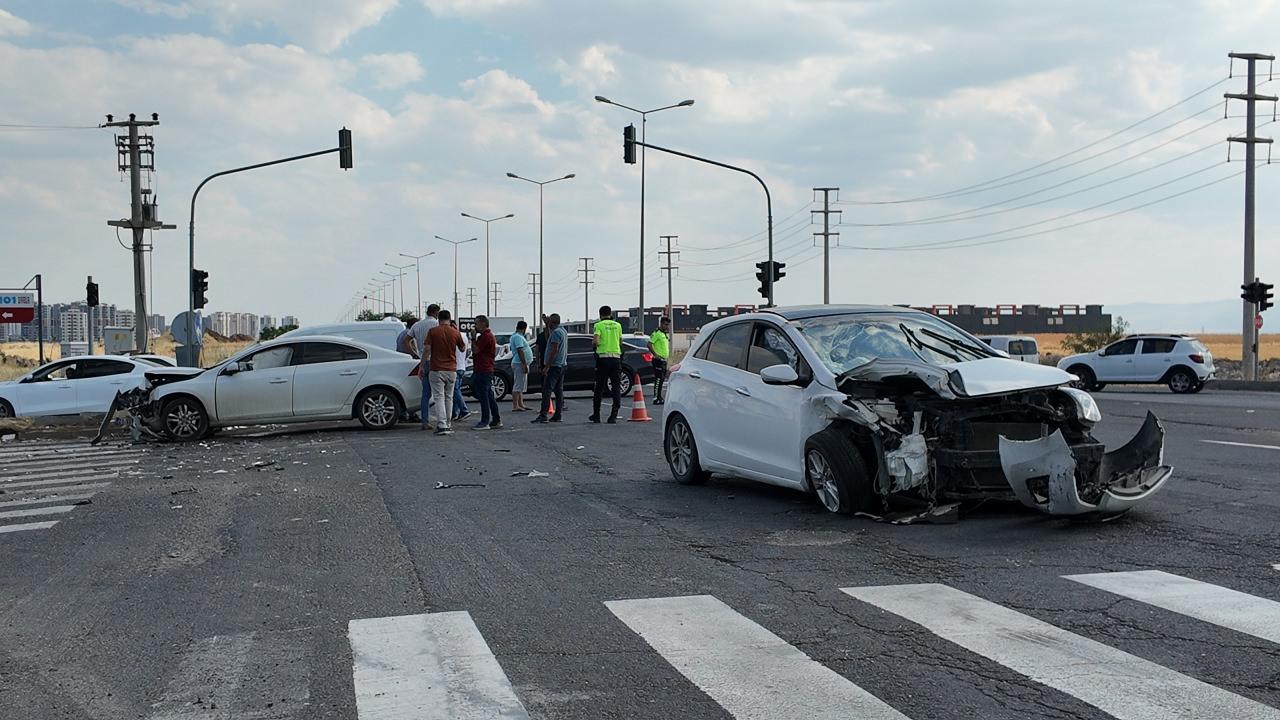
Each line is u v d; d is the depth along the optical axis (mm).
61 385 23359
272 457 14484
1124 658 4715
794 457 8953
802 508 8945
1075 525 7824
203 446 16828
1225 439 13836
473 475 11820
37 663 5082
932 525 7969
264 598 6242
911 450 7949
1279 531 7488
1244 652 4766
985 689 4352
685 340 96750
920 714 4090
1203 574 6262
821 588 6164
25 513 9891
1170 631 5117
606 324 18922
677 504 9445
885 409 8336
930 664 4703
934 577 6367
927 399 8188
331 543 7918
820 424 8703
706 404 10211
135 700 4496
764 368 9461
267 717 4234
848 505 8320
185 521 9133
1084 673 4520
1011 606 5660
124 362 23891
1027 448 7445
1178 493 9188
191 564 7301
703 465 10312
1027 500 7660
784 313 9727
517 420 20422
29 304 43688
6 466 14477
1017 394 8172
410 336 19922
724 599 5973
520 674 4699
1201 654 4750
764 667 4719
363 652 5070
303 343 18516
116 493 11109
